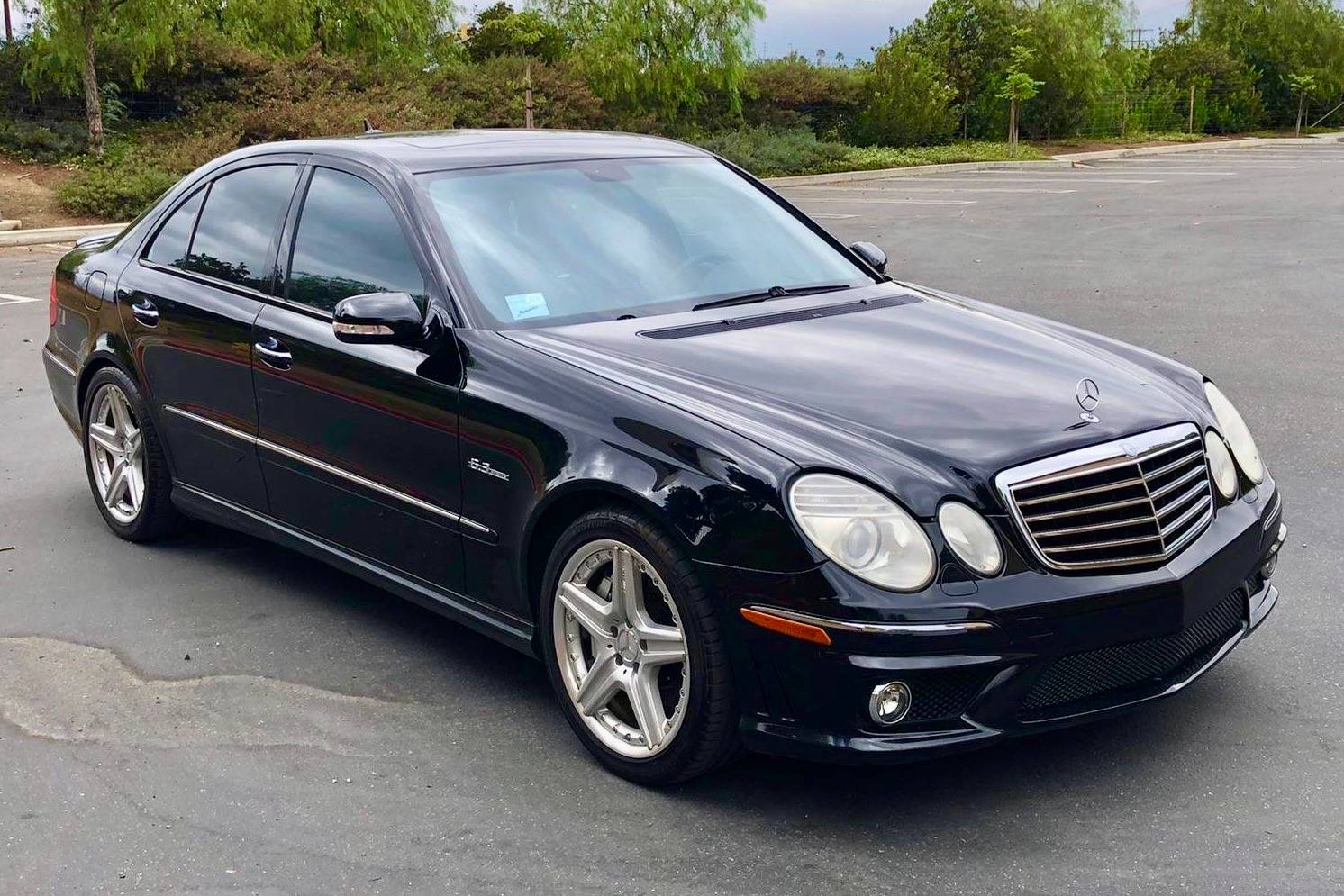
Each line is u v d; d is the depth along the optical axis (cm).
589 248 419
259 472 459
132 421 534
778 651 305
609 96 3027
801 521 302
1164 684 330
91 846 322
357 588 492
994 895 289
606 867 306
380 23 2884
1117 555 316
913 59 3469
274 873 308
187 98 2491
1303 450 633
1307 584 464
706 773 332
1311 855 300
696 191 468
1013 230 1706
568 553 345
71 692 409
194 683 413
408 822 328
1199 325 974
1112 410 341
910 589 296
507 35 3722
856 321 403
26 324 1083
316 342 421
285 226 457
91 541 550
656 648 331
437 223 407
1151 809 322
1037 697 311
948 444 316
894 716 300
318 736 376
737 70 3084
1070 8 3878
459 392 372
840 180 2828
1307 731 359
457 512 380
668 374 350
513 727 379
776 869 302
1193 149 3753
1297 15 4794
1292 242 1487
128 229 554
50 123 2291
